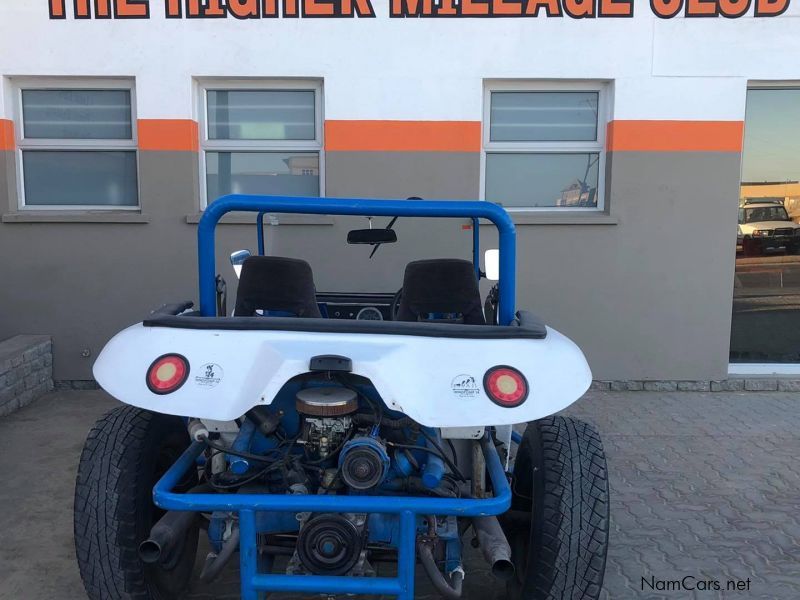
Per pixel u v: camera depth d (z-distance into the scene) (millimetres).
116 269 6156
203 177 6289
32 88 6152
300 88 6191
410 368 2277
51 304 6176
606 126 6254
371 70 6008
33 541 3457
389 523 2445
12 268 6145
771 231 6535
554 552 2379
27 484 4125
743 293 6582
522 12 5969
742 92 6059
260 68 5992
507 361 2332
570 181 6395
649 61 6023
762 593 3100
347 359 2252
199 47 5961
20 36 5930
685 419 5539
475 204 2623
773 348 6621
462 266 3051
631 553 3439
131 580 2434
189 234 6125
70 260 6141
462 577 2438
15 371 5539
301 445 2564
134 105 6176
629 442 5012
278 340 2326
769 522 3785
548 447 2555
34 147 6234
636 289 6258
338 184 6105
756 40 5996
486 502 2221
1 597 2973
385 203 2596
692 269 6242
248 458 2426
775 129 6391
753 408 5836
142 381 2297
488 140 6320
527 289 6246
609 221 6137
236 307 2988
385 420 2469
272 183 6352
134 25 5934
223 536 2518
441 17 5969
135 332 2479
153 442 2621
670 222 6191
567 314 6277
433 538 2414
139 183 6121
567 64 6031
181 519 2473
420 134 6078
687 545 3529
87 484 2426
